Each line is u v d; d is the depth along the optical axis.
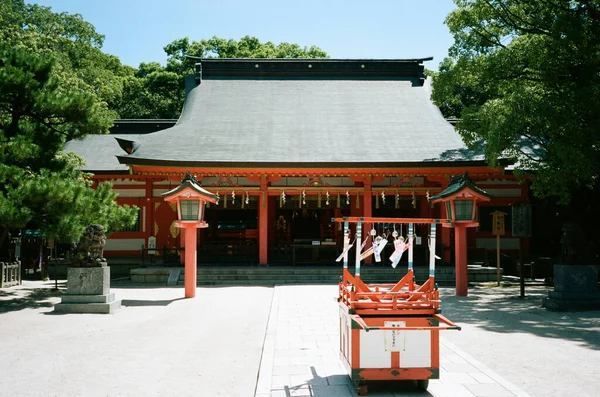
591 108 14.35
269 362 7.72
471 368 7.29
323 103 28.91
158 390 6.57
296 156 22.12
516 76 18.02
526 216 16.22
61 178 15.12
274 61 31.83
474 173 22.48
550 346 9.05
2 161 14.09
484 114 17.52
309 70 31.91
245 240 27.53
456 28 18.92
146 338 9.98
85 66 38.53
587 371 7.34
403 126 26.06
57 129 16.83
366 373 6.17
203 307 14.27
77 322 11.85
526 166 17.97
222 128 25.48
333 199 27.02
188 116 27.25
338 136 24.73
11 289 18.20
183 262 22.08
